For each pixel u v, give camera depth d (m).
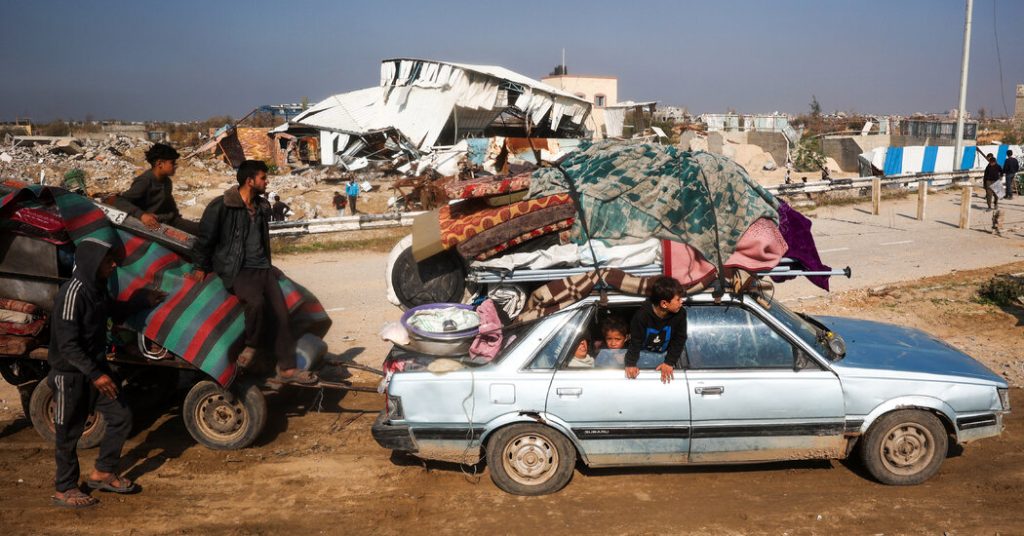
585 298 5.56
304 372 6.59
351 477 5.93
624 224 5.79
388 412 5.60
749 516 5.14
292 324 6.88
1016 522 4.95
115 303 6.15
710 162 5.93
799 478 5.71
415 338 5.71
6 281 6.40
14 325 6.25
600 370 5.43
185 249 6.58
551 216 5.91
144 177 6.71
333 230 19.30
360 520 5.24
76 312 5.27
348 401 7.73
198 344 6.11
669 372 5.33
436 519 5.22
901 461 5.46
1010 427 6.58
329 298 12.62
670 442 5.41
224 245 6.39
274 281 6.58
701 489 5.57
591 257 5.76
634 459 5.48
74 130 62.53
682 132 36.69
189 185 31.17
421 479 5.86
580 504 5.38
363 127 35.81
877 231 18.84
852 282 12.70
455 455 5.54
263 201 6.63
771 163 38.16
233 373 6.17
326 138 35.97
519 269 5.96
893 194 25.98
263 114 62.34
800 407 5.34
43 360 6.50
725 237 5.59
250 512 5.38
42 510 5.43
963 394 5.40
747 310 5.52
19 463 6.25
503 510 5.32
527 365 5.45
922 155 32.19
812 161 40.06
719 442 5.41
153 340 6.16
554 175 6.19
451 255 6.66
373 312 11.54
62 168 32.59
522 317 5.63
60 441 5.40
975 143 40.47
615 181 5.98
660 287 5.15
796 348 5.45
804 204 23.52
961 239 17.25
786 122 42.00
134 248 6.31
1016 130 54.00
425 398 5.46
